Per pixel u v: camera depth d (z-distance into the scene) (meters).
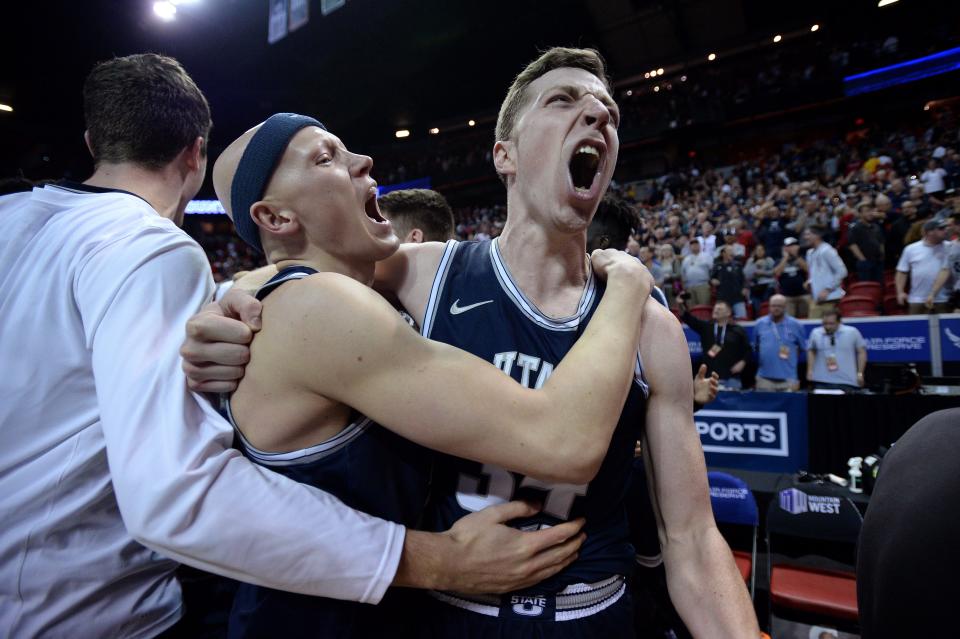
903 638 0.51
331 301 0.69
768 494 3.07
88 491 0.84
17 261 0.90
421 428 0.67
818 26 15.52
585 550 0.86
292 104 18.34
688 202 12.83
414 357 0.68
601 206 2.02
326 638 0.73
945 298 4.88
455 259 0.99
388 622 0.79
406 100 20.09
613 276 0.88
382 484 0.78
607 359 0.74
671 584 0.92
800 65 15.71
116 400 0.72
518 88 0.99
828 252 5.34
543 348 0.88
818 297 5.39
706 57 17.00
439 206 1.95
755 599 2.49
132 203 0.98
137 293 0.80
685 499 0.92
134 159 1.10
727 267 6.09
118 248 0.84
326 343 0.67
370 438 0.78
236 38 14.06
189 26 12.80
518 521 0.83
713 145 16.56
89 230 0.89
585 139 0.88
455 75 18.62
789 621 2.33
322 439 0.75
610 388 0.72
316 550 0.67
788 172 12.55
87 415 0.85
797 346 4.58
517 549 0.76
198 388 0.74
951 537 0.49
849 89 13.76
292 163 0.80
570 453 0.69
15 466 0.82
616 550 0.89
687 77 17.50
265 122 0.84
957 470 0.52
